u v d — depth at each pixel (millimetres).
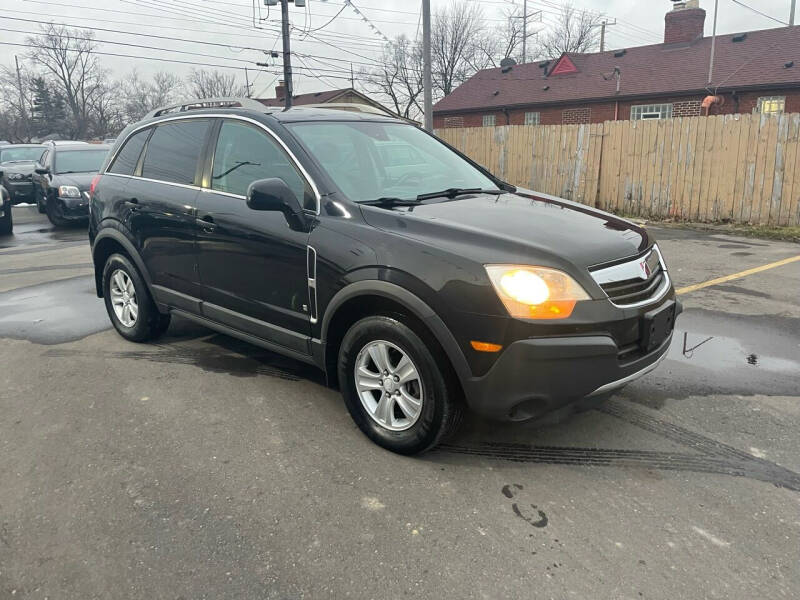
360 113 4551
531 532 2713
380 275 3135
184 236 4332
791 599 2314
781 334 5320
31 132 67250
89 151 14164
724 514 2830
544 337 2812
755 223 11352
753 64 25172
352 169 3803
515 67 35031
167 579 2439
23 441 3508
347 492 3006
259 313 3912
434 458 3322
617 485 3066
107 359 4797
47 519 2807
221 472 3176
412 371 3168
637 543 2637
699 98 25438
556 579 2430
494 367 2859
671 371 4504
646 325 3078
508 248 2939
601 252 3066
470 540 2662
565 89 30484
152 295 4820
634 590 2367
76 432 3605
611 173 13305
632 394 4109
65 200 12555
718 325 5586
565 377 2859
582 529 2730
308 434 3572
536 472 3186
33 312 6188
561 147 14047
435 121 35469
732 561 2520
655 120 12406
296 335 3695
